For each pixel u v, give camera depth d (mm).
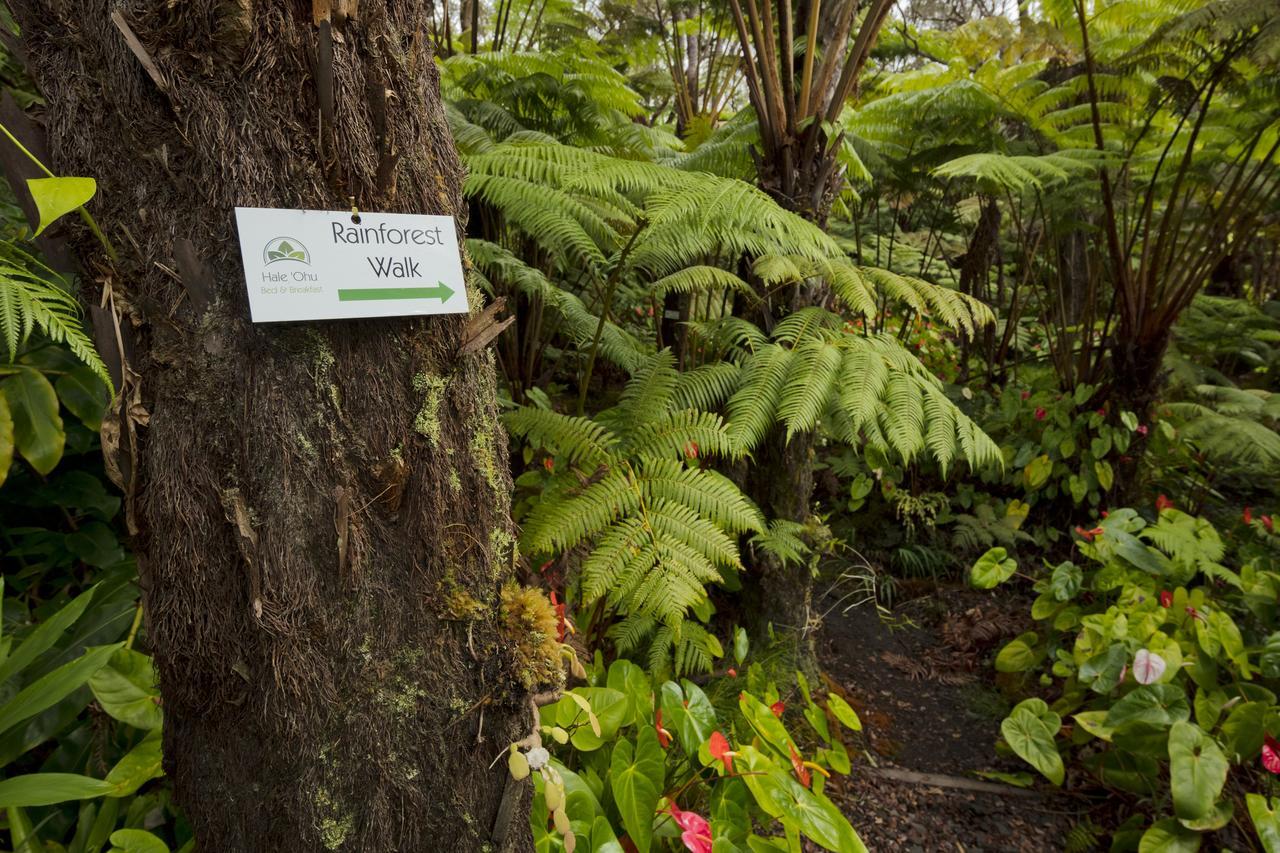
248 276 793
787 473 2268
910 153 3865
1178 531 2684
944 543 3520
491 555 1062
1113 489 3566
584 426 1766
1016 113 3707
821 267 2059
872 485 3436
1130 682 2283
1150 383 3482
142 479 859
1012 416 3795
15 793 970
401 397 932
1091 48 3426
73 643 1376
